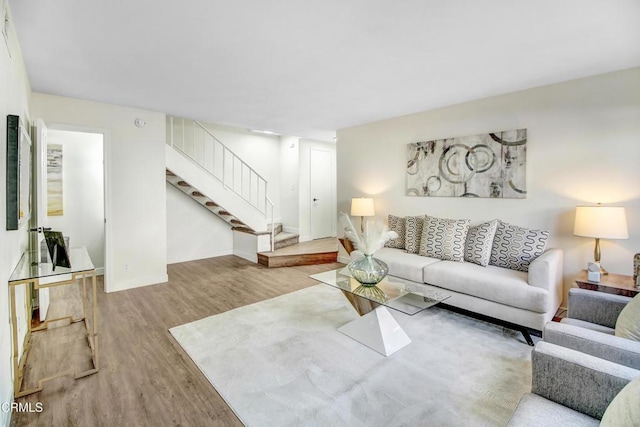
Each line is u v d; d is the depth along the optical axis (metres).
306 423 1.74
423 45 2.37
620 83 2.81
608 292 2.40
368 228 2.86
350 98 3.67
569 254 3.12
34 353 2.48
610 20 2.01
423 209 4.29
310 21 2.03
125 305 3.51
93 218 4.78
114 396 1.96
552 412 1.22
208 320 3.09
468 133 3.81
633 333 1.55
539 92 3.26
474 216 3.77
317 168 6.97
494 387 2.05
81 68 2.77
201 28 2.11
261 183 6.80
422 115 4.26
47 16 1.95
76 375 2.15
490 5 1.86
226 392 2.00
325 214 7.18
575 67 2.77
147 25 2.07
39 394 1.97
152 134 4.24
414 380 2.12
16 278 2.02
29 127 3.08
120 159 3.99
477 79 3.07
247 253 5.88
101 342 2.66
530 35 2.22
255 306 3.47
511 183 3.46
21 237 2.50
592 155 2.97
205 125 5.97
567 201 3.12
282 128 5.39
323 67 2.78
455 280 3.04
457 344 2.62
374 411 1.83
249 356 2.43
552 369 1.31
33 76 2.94
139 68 2.78
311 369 2.25
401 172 4.53
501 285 2.76
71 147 4.59
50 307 3.47
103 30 2.13
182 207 5.68
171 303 3.57
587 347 1.48
